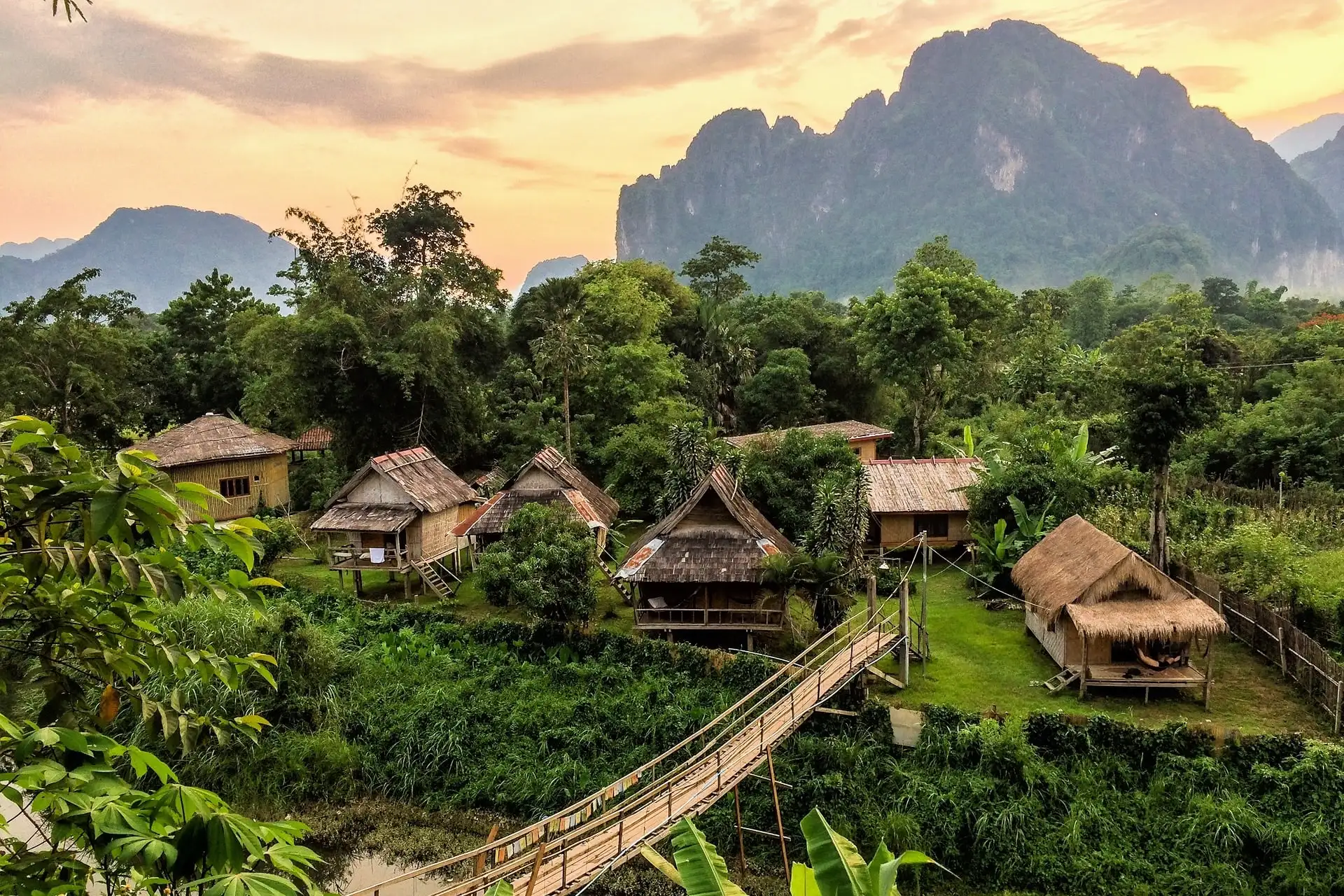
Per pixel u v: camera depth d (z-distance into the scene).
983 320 49.94
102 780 5.09
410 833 20.20
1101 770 19.16
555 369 45.31
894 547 33.84
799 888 9.12
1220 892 16.58
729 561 25.91
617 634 26.02
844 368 57.25
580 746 22.12
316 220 48.00
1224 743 18.88
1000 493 31.09
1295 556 26.14
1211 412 25.62
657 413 42.25
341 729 23.30
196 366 55.75
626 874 19.06
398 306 46.31
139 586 5.46
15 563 5.13
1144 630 20.95
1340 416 37.62
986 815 18.45
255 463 43.34
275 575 34.03
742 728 20.31
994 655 25.27
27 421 5.17
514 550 28.31
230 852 4.95
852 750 20.41
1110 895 17.00
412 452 34.72
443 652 26.75
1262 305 85.44
